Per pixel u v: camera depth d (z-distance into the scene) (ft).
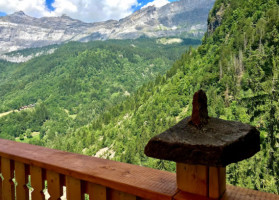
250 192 3.41
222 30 269.23
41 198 5.16
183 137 2.90
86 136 326.24
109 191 4.26
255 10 235.40
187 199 3.28
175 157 2.82
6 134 443.32
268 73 77.66
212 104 171.42
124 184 3.86
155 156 2.97
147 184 3.80
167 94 270.26
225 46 222.89
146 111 274.36
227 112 146.82
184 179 3.42
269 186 69.00
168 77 334.03
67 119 525.75
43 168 5.14
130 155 214.48
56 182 4.89
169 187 3.65
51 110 548.72
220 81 185.68
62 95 642.63
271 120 70.18
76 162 4.88
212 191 3.19
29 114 510.17
